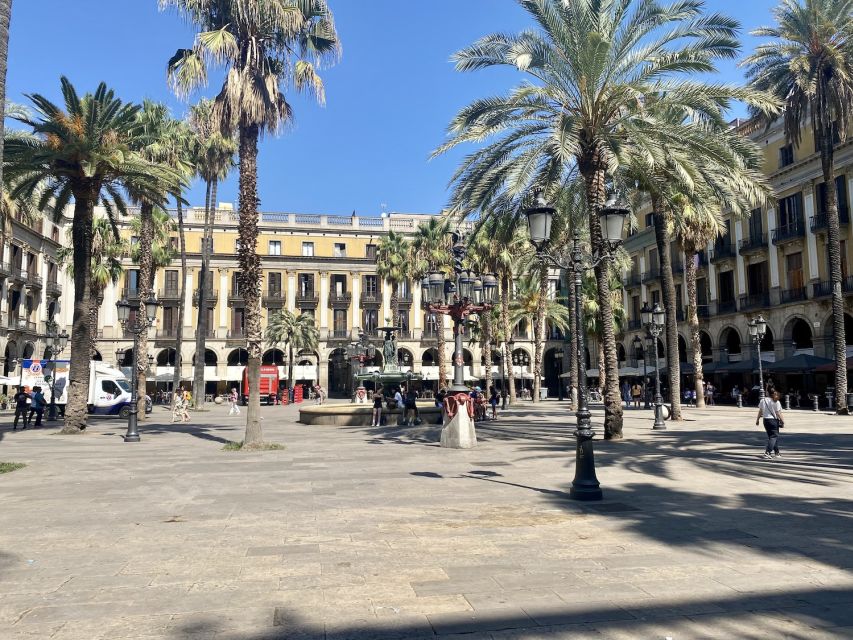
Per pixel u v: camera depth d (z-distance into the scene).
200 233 53.84
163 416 29.84
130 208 50.19
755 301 35.81
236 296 54.03
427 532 6.16
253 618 3.91
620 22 14.16
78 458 12.67
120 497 8.24
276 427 21.67
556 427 19.97
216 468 11.02
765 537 5.90
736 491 8.37
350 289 56.91
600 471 10.22
